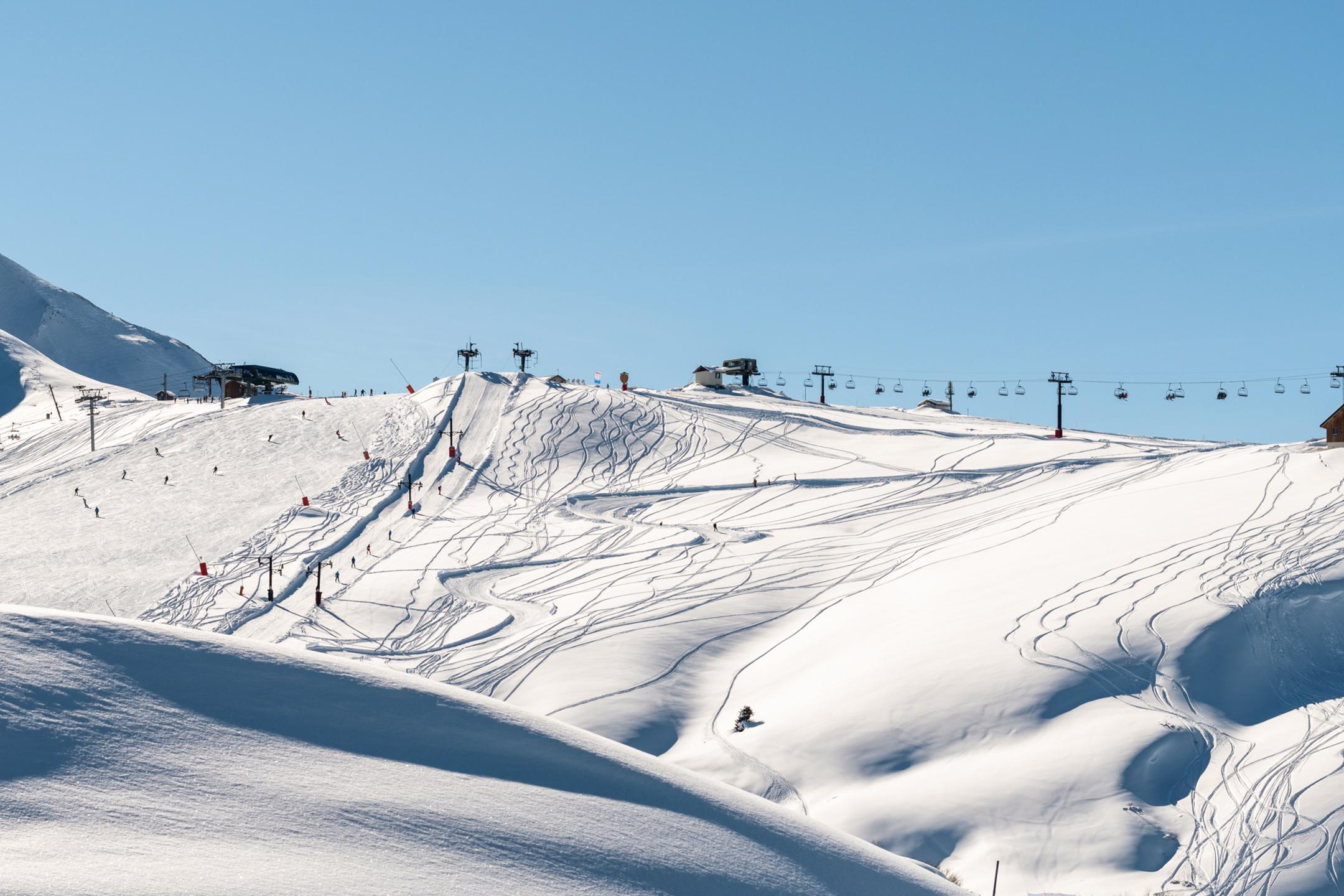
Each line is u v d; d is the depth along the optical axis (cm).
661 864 1345
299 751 1352
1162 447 9675
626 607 6272
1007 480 8738
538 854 1258
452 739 1534
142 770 1187
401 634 6253
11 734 1162
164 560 7850
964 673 4622
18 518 8869
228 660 1529
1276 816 3503
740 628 5872
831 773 4100
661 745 4553
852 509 8369
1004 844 3519
